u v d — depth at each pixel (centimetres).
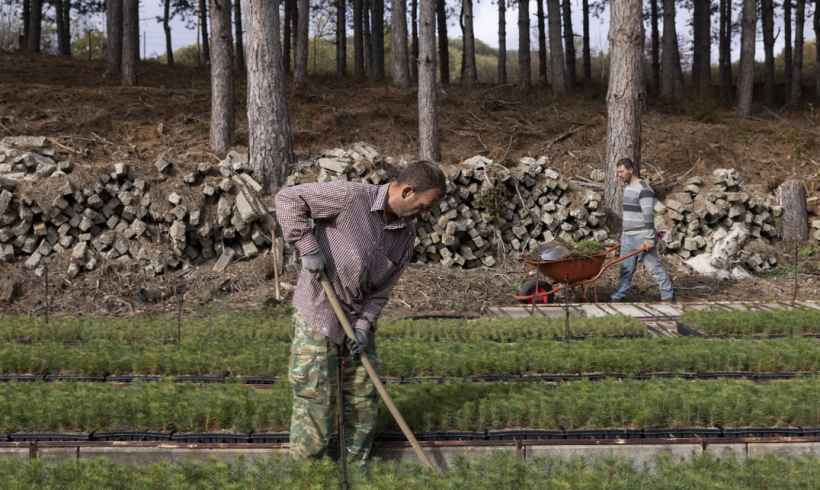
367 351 333
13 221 873
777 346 534
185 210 898
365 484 296
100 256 877
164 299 841
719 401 396
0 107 1291
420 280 922
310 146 1275
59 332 612
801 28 2231
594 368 512
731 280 1018
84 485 294
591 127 1498
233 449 360
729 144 1491
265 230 942
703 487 298
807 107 2152
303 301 315
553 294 824
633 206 800
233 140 1185
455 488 294
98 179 894
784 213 1164
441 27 2570
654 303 800
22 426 386
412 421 388
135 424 392
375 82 2033
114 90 1509
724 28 2544
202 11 2736
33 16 2522
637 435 385
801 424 396
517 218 1061
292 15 2947
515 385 439
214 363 505
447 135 1437
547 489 299
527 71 2089
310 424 325
